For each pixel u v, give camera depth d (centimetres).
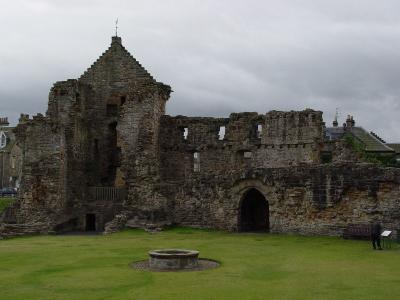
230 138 5469
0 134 10706
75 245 3506
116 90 5853
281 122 5341
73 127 5222
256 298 1884
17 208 4866
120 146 5112
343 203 3834
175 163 5503
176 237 3953
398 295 1923
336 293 1959
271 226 4188
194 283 2156
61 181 4897
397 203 3612
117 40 5944
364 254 2944
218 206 4478
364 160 5138
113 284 2148
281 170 4162
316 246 3334
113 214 5053
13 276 2348
